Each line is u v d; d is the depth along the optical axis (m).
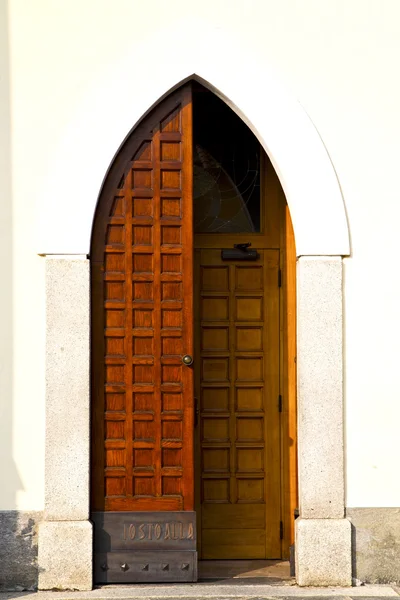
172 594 5.57
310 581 5.72
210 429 6.51
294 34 5.81
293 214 5.80
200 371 6.52
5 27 5.73
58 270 5.70
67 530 5.64
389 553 5.77
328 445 5.76
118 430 5.83
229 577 6.00
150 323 5.86
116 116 5.75
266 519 6.48
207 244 6.57
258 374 6.55
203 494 6.49
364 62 5.84
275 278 6.57
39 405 5.72
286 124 5.79
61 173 5.72
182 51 5.76
